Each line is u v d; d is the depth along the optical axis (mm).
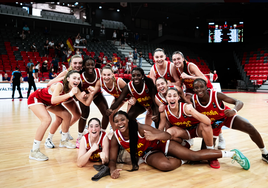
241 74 17875
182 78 3279
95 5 17531
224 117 2555
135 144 2221
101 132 2430
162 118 2631
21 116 5281
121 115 2145
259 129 4055
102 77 3043
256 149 2922
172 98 2336
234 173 2182
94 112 6203
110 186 1910
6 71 10234
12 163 2451
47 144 3068
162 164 2207
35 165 2404
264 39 18875
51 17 15633
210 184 1937
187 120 2477
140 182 1992
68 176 2125
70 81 2496
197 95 2455
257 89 15344
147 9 18266
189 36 21391
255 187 1878
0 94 8938
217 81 19312
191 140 3076
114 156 2258
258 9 18516
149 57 16625
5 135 3600
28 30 13438
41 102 2686
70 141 3371
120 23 19484
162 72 3318
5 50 11602
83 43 14492
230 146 3064
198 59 19328
